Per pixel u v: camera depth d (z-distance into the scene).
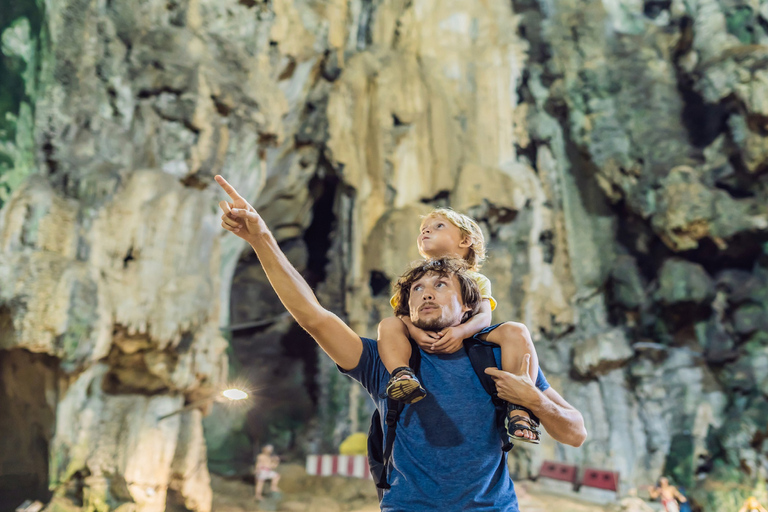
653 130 19.33
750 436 16.30
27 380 11.16
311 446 18.89
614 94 20.03
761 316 17.56
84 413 11.44
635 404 18.44
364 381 1.58
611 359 18.42
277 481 16.55
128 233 11.75
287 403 20.34
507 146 20.95
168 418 12.30
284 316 21.41
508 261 19.50
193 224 12.65
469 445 1.40
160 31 13.44
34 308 10.07
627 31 21.45
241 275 21.75
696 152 18.88
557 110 21.31
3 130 13.34
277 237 21.05
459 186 19.33
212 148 13.79
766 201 17.61
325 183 20.31
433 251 2.04
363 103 19.20
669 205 17.98
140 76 13.01
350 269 18.75
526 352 1.51
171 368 12.12
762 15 18.38
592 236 20.62
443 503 1.34
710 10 18.95
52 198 11.08
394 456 1.43
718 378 18.03
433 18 21.14
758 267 17.98
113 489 11.59
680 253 18.80
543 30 21.75
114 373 11.96
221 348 13.11
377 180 18.97
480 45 21.47
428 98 19.80
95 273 11.05
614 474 16.03
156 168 13.00
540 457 17.55
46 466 11.50
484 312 1.69
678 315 18.59
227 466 17.78
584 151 20.19
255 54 15.16
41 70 12.72
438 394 1.45
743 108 17.44
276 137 15.64
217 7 14.40
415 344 1.57
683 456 17.17
